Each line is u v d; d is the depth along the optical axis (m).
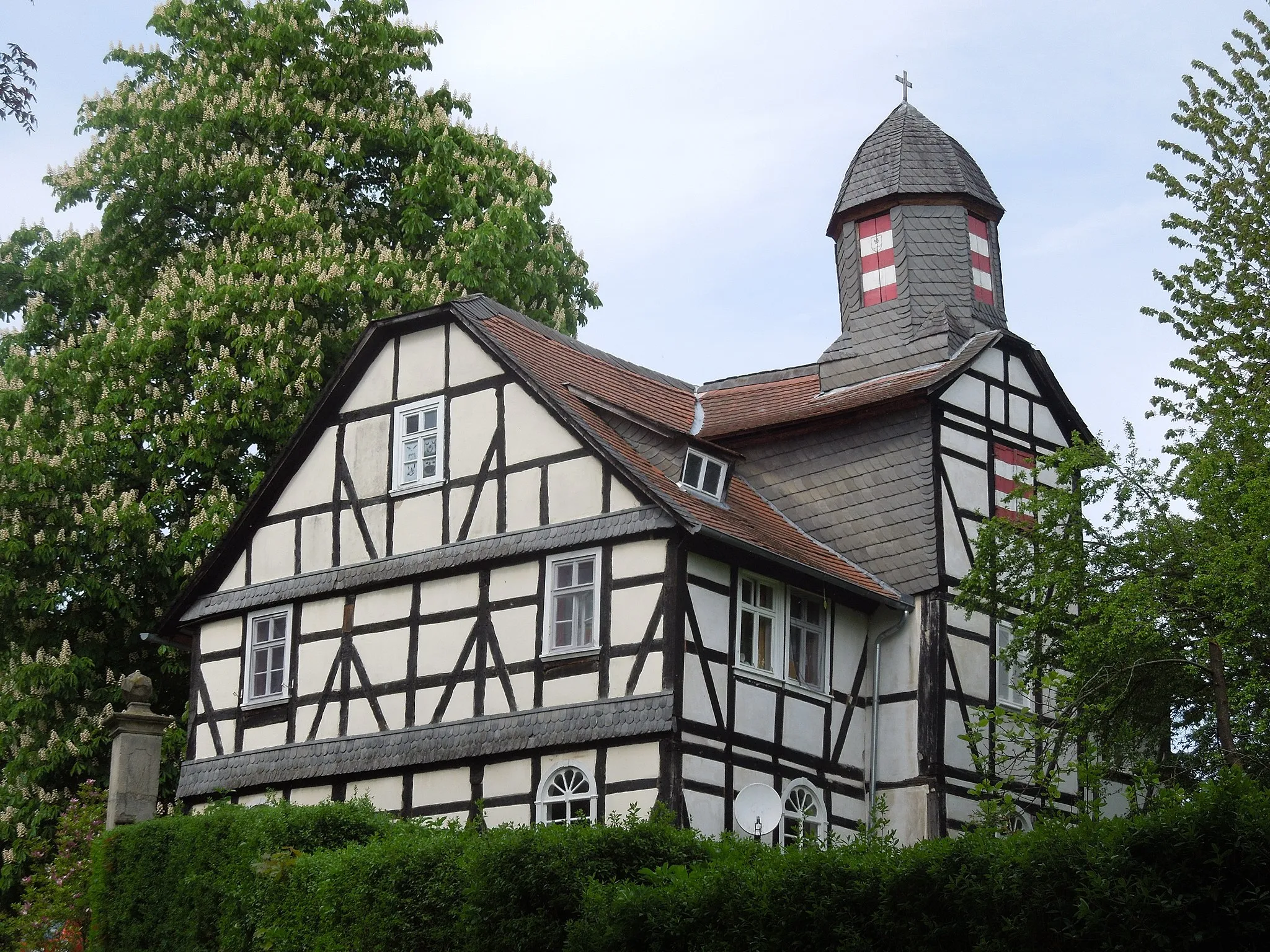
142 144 30.05
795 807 20.94
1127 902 9.67
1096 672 19.61
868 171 27.11
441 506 22.17
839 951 10.84
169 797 26.00
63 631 26.91
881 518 23.48
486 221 30.52
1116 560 20.33
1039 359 25.25
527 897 13.14
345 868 15.05
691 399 27.12
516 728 20.38
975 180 27.03
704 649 19.89
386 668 22.09
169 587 27.25
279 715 23.12
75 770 25.27
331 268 28.16
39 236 32.00
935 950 10.48
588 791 19.70
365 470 23.19
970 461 23.92
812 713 21.45
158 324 27.70
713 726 19.81
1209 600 19.30
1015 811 19.31
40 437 27.16
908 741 22.14
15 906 21.86
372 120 31.66
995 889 10.29
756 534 21.58
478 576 21.47
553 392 21.44
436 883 14.06
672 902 11.97
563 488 20.98
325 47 32.34
